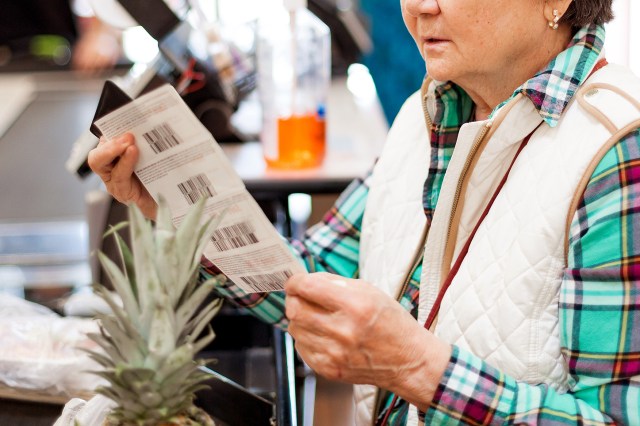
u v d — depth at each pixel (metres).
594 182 0.98
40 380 1.24
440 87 1.19
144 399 0.83
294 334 0.98
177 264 0.83
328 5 2.69
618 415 0.94
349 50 2.76
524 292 1.02
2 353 1.26
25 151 2.66
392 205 1.31
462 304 1.08
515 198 1.06
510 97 1.10
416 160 1.31
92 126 1.14
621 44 1.84
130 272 0.87
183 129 1.00
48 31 4.18
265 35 1.97
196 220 0.84
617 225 0.94
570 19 1.09
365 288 0.94
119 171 1.13
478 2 1.04
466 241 1.14
